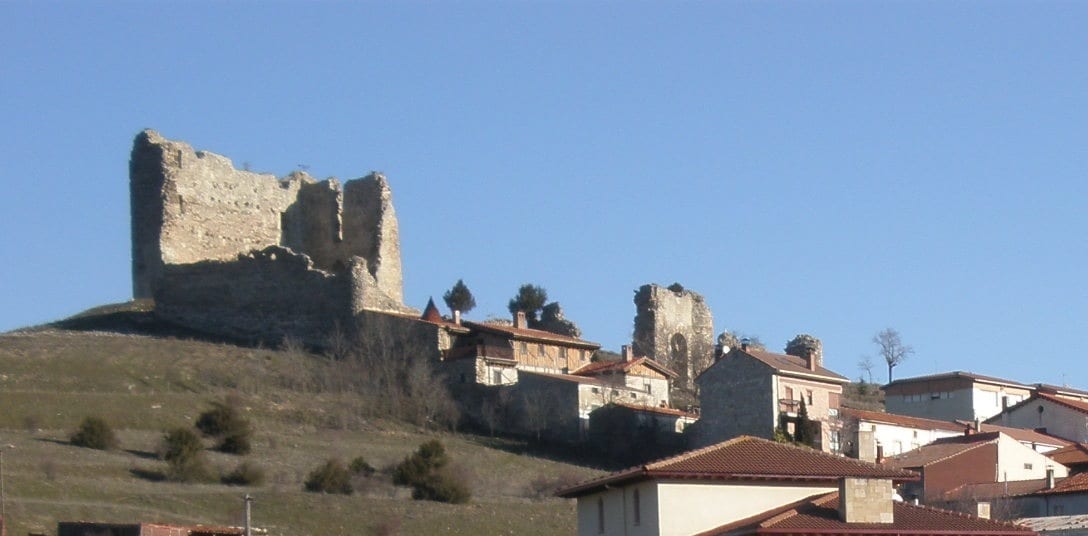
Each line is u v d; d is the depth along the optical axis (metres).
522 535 84.69
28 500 78.75
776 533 51.91
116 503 81.50
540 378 123.25
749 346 129.12
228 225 154.00
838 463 57.91
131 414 107.25
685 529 55.06
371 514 86.00
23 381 113.50
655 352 155.75
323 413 116.25
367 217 160.25
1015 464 98.56
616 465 115.94
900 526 53.53
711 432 122.50
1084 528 70.81
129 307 143.62
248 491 89.81
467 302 161.00
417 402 120.50
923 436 124.06
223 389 118.12
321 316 135.25
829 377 125.38
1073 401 130.62
